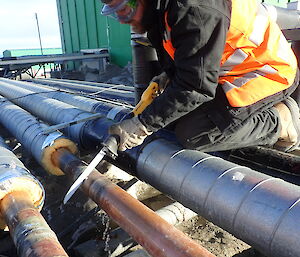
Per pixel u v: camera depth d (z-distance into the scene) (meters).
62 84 9.16
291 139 2.45
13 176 1.97
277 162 2.56
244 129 2.09
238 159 2.78
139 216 1.66
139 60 3.31
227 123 2.05
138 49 3.27
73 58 15.88
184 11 1.57
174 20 1.61
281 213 1.45
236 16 1.73
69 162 2.38
